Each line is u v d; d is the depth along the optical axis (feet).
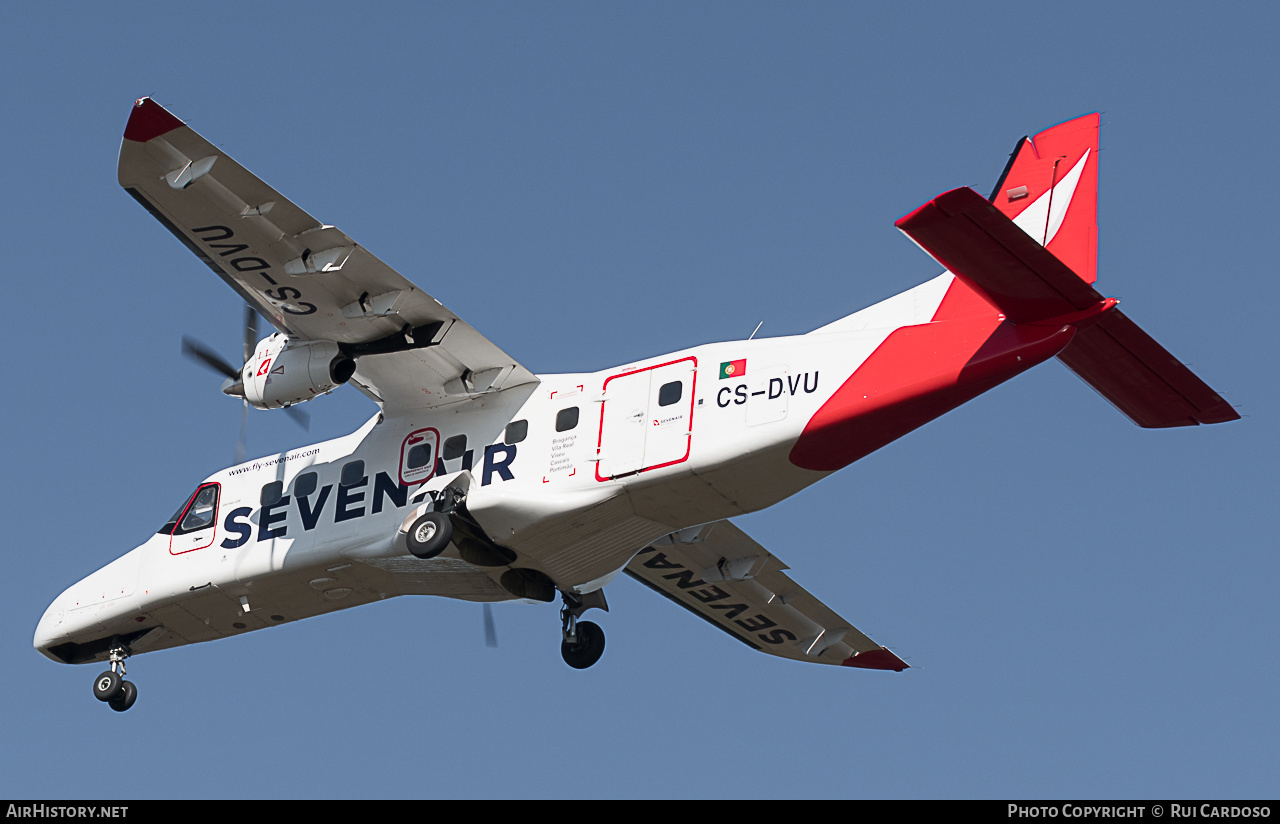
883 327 197.16
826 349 196.34
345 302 207.00
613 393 207.21
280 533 226.58
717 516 206.39
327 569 222.69
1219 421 192.24
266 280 205.16
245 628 239.71
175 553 234.38
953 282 193.36
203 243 200.23
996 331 184.44
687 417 200.64
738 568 240.94
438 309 205.67
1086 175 188.44
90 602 239.30
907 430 193.06
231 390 220.64
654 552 238.07
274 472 231.50
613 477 202.28
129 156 188.55
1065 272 168.35
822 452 195.42
